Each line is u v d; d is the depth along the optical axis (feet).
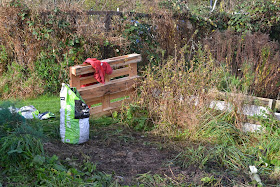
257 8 33.65
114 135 17.02
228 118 17.53
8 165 11.94
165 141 16.60
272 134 16.07
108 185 11.91
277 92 21.50
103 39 24.12
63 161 13.20
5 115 13.60
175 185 12.18
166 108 17.62
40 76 23.61
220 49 25.68
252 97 17.99
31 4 23.45
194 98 17.79
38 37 23.09
